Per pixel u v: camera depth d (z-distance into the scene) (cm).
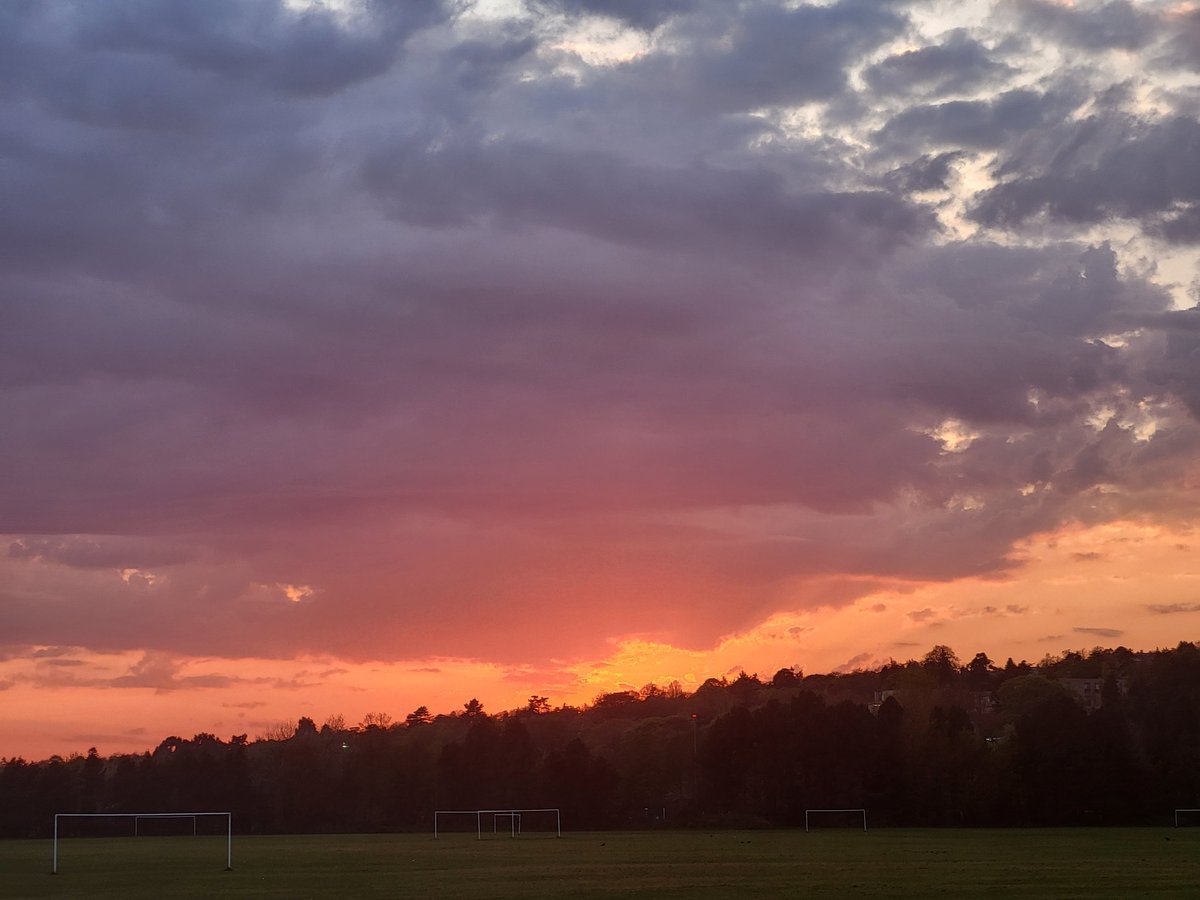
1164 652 17788
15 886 6469
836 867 7031
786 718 16738
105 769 19350
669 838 12850
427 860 8656
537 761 18462
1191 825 15050
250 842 13725
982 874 6316
